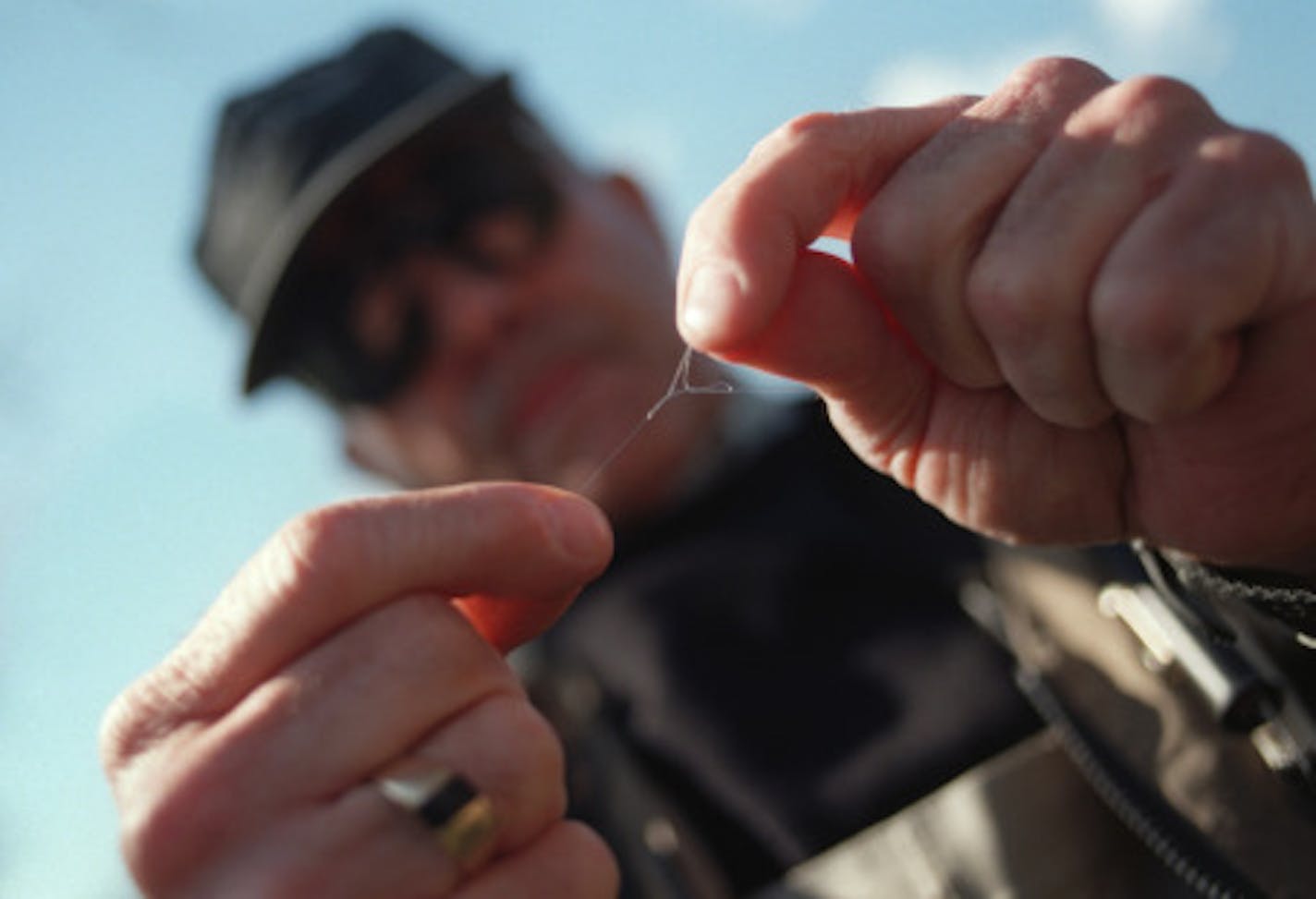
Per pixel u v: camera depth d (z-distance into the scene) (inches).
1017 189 12.0
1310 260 11.6
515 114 34.2
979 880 18.8
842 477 25.9
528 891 12.2
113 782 12.6
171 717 12.5
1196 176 11.4
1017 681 20.1
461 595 12.9
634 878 20.8
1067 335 11.7
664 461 29.5
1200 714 17.6
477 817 12.1
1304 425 12.4
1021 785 19.2
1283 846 16.7
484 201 32.3
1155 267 11.3
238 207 35.9
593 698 24.0
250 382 34.6
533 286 32.1
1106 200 11.6
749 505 27.1
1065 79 12.3
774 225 12.3
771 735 21.5
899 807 19.8
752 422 30.1
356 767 12.1
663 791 21.7
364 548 12.5
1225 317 11.4
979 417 14.0
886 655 21.7
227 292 39.9
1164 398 11.6
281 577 12.4
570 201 34.1
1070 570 19.3
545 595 13.1
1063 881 18.6
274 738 12.1
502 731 12.3
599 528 13.2
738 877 20.4
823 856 19.8
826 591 23.3
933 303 12.3
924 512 23.3
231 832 11.9
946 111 12.8
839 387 13.7
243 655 12.4
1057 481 13.9
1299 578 13.5
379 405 33.3
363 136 33.6
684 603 24.3
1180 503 13.4
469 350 31.8
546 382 31.5
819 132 12.6
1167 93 11.8
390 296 32.1
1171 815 17.4
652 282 34.8
